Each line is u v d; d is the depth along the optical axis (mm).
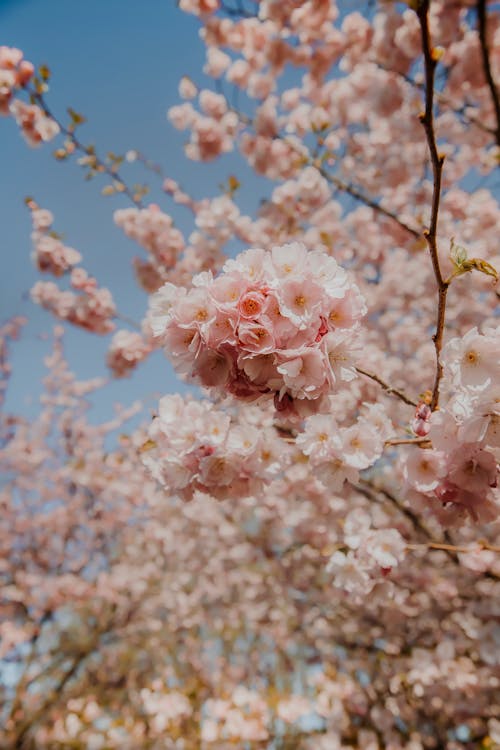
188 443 1909
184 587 8953
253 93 5293
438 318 1615
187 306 1552
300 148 4980
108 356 4910
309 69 5078
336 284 1521
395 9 4234
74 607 10031
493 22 4094
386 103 4648
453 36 4094
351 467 2008
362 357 1565
